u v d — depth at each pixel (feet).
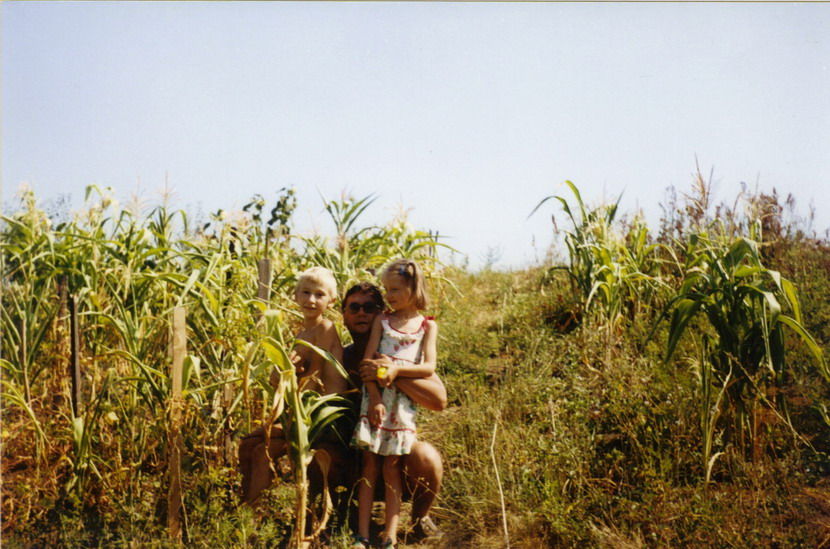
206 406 11.96
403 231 20.98
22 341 12.06
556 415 13.67
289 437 10.21
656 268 20.45
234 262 13.00
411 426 10.86
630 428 12.65
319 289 11.22
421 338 11.23
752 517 10.36
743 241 12.17
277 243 17.57
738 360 12.18
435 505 11.90
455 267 30.73
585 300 19.67
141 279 14.15
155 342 13.08
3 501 10.72
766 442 12.14
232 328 11.48
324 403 10.80
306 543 10.14
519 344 20.18
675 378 14.17
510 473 11.93
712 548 9.82
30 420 11.54
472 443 13.73
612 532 10.30
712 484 11.64
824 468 12.03
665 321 17.95
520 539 10.67
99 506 11.19
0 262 13.96
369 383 10.70
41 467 11.64
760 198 18.13
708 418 12.12
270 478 10.84
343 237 18.51
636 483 11.76
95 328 13.57
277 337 10.44
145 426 11.71
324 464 10.71
